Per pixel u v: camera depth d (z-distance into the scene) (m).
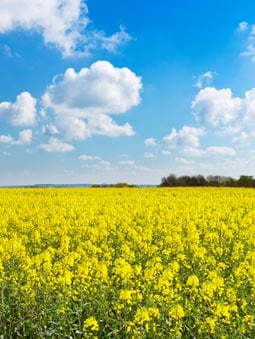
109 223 18.41
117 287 9.95
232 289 9.04
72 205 25.88
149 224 18.81
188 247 14.54
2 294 9.68
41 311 9.08
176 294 9.09
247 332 8.19
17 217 20.31
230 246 16.03
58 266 10.66
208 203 27.11
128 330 7.82
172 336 7.78
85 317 9.19
